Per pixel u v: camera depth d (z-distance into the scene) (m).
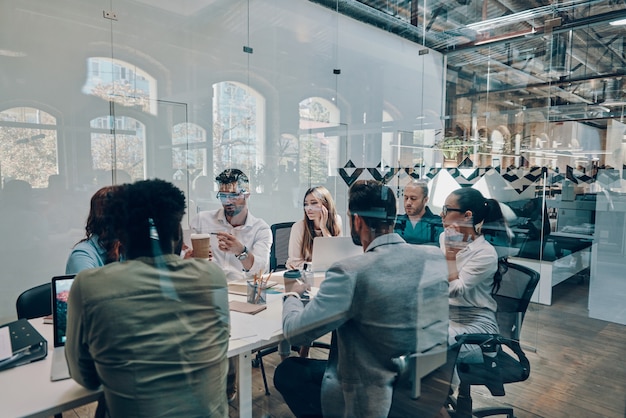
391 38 4.11
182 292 0.81
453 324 1.23
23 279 2.18
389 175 2.89
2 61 2.08
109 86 2.40
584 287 3.29
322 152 3.70
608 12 3.43
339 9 3.79
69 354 0.78
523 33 4.03
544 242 2.90
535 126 4.16
